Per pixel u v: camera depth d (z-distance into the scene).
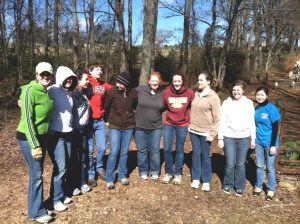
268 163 5.18
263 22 31.73
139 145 5.54
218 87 19.92
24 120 3.89
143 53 8.92
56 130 4.32
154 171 5.70
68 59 18.36
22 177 5.72
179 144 5.46
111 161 5.30
